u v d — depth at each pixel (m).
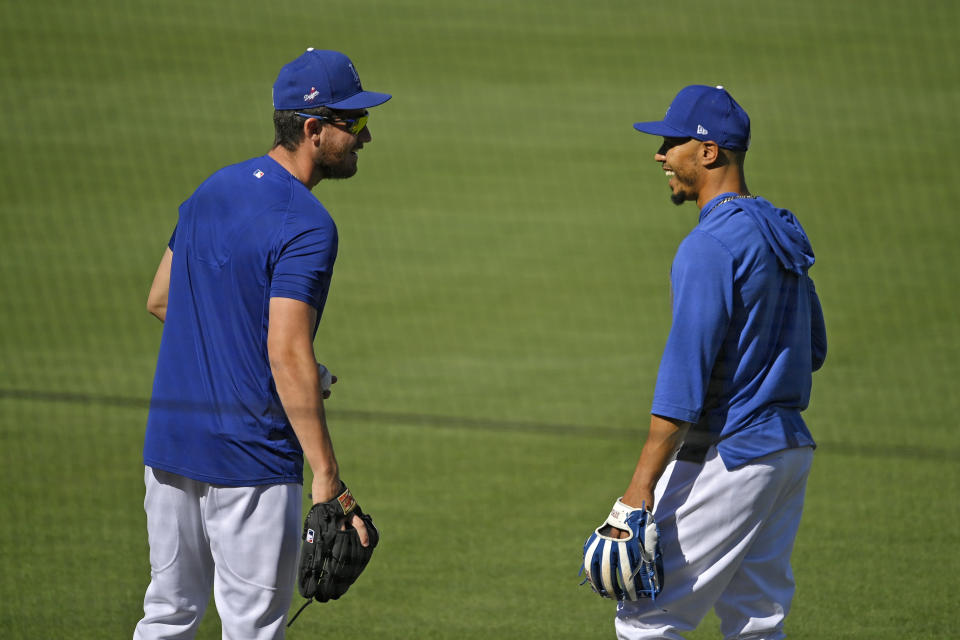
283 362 11.07
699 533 11.96
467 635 15.84
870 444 24.70
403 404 28.05
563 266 43.19
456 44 92.81
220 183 11.87
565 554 18.97
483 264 43.44
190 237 11.81
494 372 30.95
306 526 11.42
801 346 12.23
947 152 63.28
